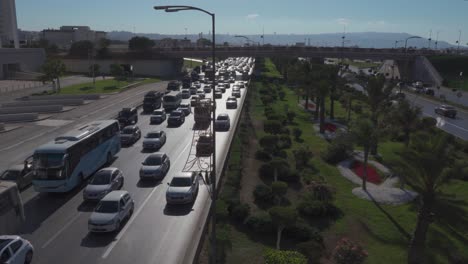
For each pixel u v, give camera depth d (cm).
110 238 2112
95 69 10344
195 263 1831
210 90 8138
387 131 3161
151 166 3044
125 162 3512
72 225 2278
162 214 2414
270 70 14650
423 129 3928
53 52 12312
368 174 3353
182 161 3512
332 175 3338
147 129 4853
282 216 2066
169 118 5084
